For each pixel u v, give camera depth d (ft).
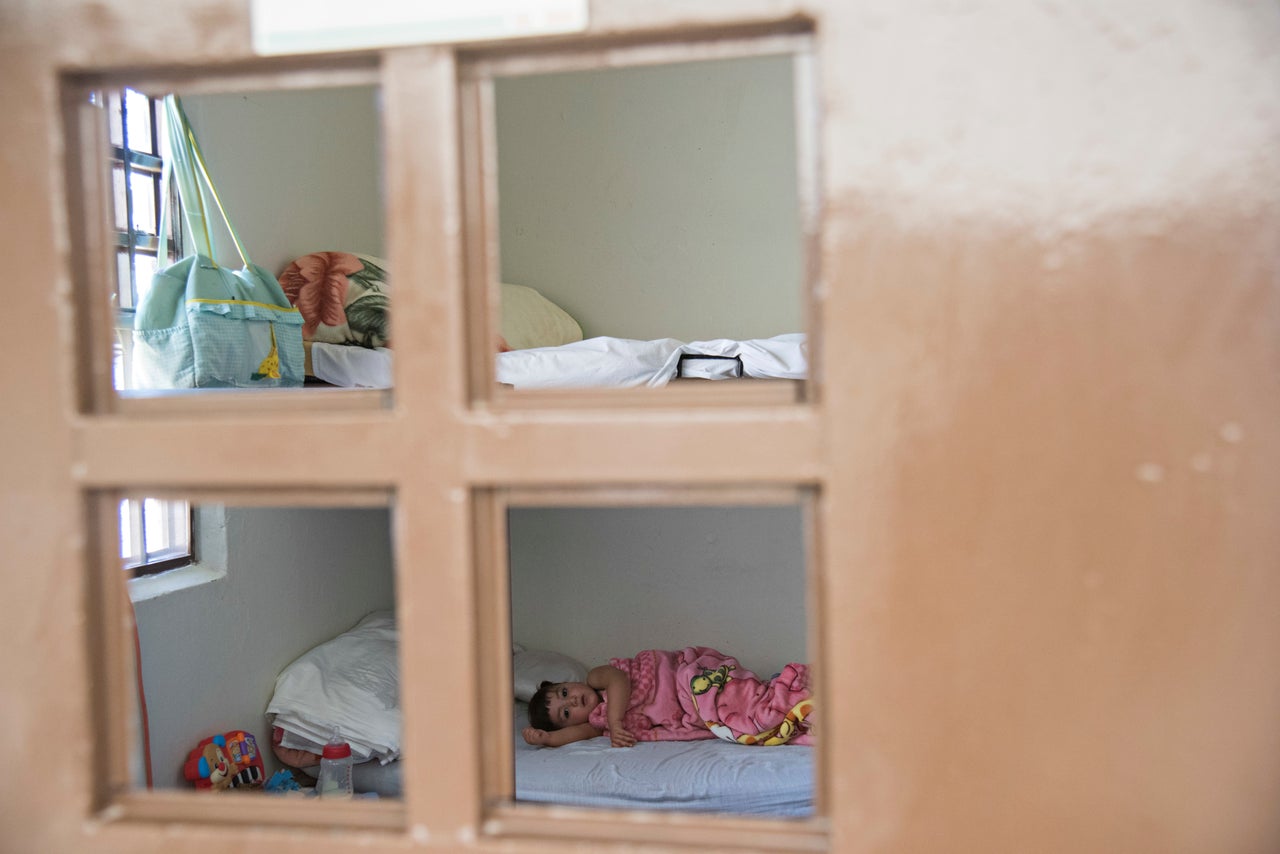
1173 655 1.94
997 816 2.01
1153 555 1.93
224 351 6.09
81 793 2.26
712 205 10.34
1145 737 1.96
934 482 1.98
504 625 2.21
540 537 10.94
